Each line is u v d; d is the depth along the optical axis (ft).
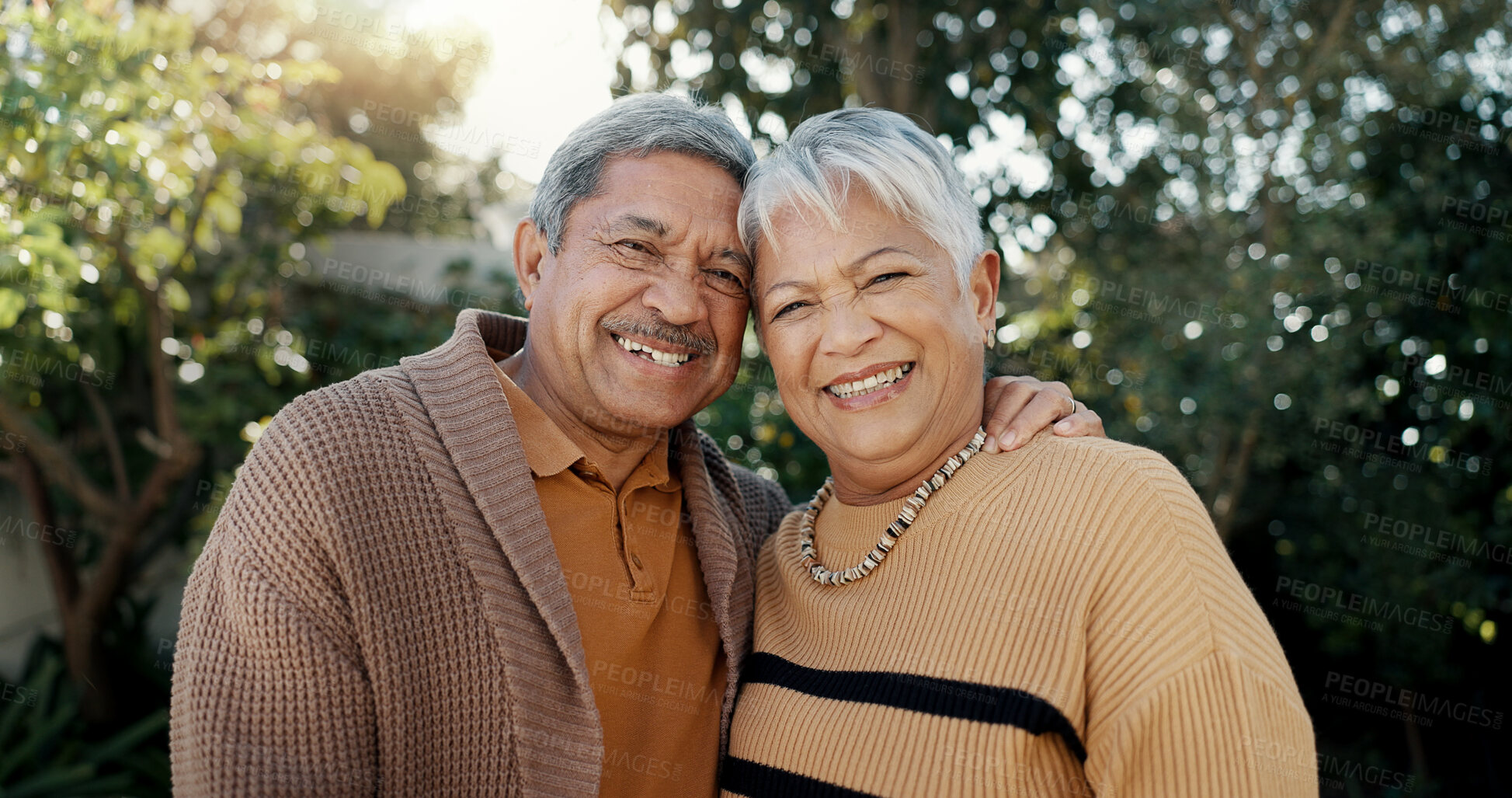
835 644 4.84
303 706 4.01
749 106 14.69
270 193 14.73
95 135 11.02
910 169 4.63
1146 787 3.89
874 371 4.72
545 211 5.19
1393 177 13.38
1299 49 13.99
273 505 4.21
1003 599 4.31
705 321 5.14
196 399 14.69
